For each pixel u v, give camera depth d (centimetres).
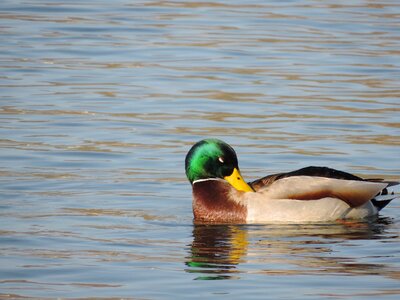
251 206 1412
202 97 2075
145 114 1955
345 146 1745
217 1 3084
